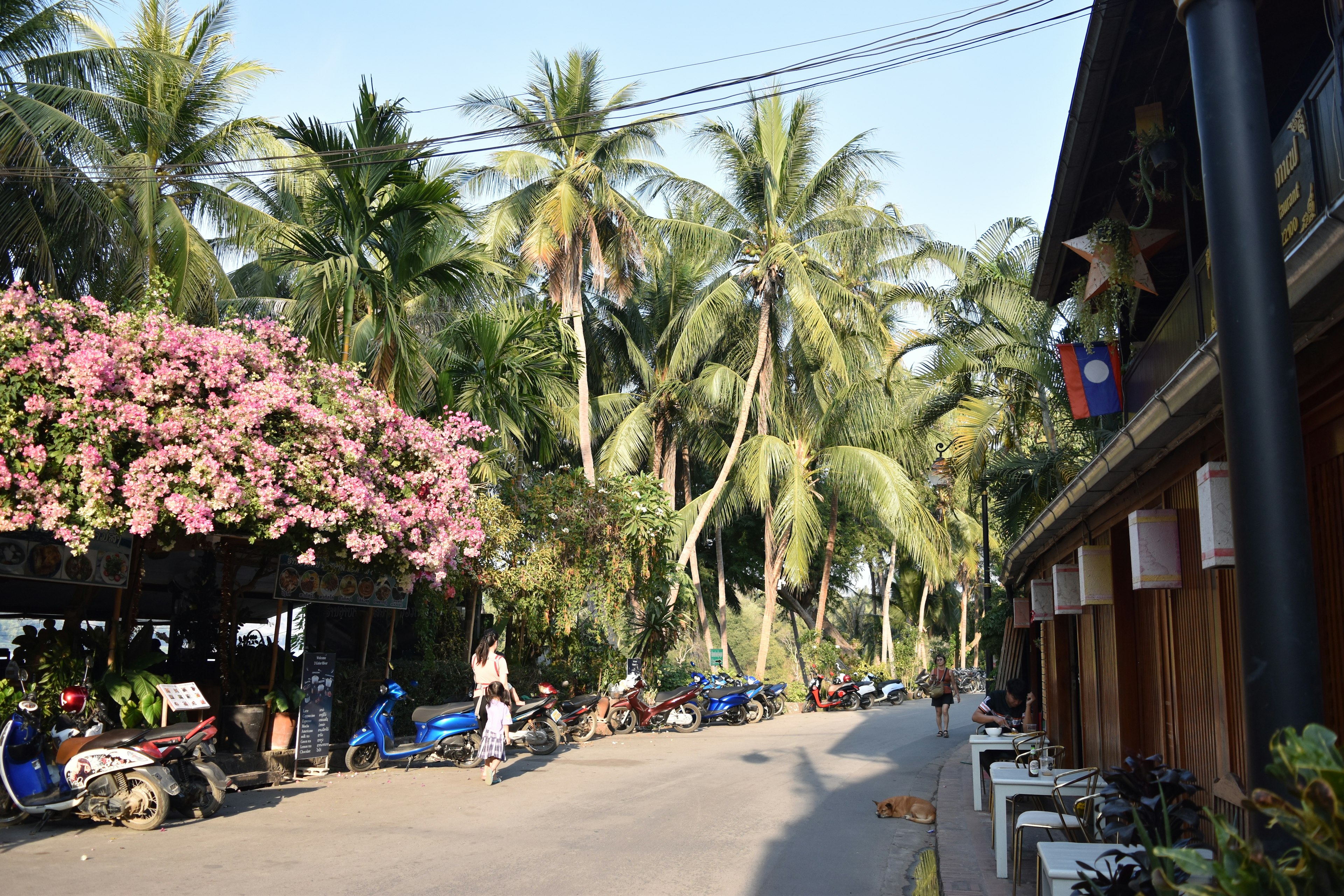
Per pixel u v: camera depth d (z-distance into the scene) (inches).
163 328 370.9
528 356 649.0
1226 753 210.4
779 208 1027.9
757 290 1042.7
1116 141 343.3
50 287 464.1
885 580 1811.0
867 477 1057.5
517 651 781.9
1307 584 119.2
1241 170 129.3
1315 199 204.7
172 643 509.7
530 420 720.3
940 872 285.6
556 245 904.9
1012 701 450.6
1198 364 171.6
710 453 1172.5
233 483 360.8
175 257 590.2
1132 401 389.1
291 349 429.1
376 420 442.9
